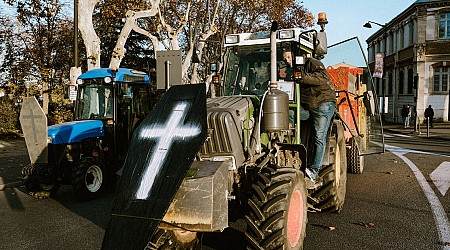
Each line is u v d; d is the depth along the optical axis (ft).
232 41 23.72
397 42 153.69
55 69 77.15
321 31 21.75
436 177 35.65
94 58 59.00
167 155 15.33
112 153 35.70
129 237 14.25
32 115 31.45
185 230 14.82
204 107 15.79
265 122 18.26
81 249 20.33
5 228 24.07
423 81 132.16
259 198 15.96
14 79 77.61
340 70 32.83
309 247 19.45
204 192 14.47
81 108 36.68
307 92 21.68
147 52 113.60
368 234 21.21
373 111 36.17
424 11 130.93
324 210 24.06
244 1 100.83
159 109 16.89
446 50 129.59
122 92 36.32
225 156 16.97
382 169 40.42
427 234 21.07
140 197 14.88
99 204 30.09
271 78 18.65
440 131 102.94
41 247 20.71
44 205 29.84
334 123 25.66
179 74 34.12
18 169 43.55
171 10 98.12
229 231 21.99
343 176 25.91
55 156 32.09
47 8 70.85
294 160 20.56
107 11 70.28
